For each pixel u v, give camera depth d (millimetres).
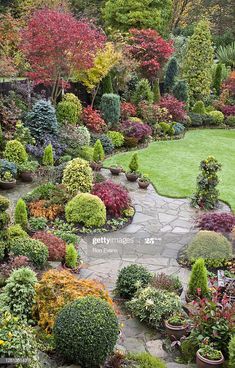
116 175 13680
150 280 7789
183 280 8500
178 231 10484
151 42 21156
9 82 15344
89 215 10164
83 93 18734
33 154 13438
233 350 5746
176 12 33594
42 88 16922
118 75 19375
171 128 18844
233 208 11961
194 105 22297
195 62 23328
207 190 11859
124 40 21531
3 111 14016
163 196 12516
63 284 6594
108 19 25688
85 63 16031
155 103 20547
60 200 10734
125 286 7703
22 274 6648
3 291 6961
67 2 24672
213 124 21891
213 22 34469
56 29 14969
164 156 16062
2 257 7969
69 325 5449
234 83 24219
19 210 9312
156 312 6941
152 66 20875
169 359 6305
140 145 17188
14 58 16766
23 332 4973
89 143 15383
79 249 9352
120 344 6535
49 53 15414
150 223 10789
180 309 7102
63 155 13938
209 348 6055
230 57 29469
